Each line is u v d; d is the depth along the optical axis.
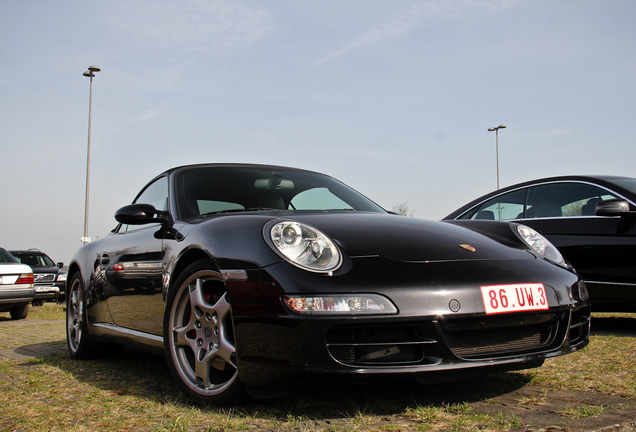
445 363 1.99
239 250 2.19
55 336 5.23
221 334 2.25
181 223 2.75
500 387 2.44
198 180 3.14
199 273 2.38
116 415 2.13
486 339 2.13
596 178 4.41
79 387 2.70
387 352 2.00
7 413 2.18
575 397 2.24
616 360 2.98
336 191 3.43
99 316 3.51
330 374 1.91
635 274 3.99
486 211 5.06
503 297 2.12
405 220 2.67
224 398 2.20
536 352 2.19
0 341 4.81
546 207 4.60
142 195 3.66
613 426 1.81
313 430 1.83
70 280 4.08
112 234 3.74
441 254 2.22
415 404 2.17
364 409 2.10
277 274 2.03
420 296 2.00
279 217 2.38
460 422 1.87
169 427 1.90
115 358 3.77
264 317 2.01
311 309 1.94
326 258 2.07
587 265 4.22
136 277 3.02
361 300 1.95
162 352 2.76
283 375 1.96
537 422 1.87
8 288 7.98
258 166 3.50
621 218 4.11
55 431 1.93
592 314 5.58
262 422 1.97
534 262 2.39
